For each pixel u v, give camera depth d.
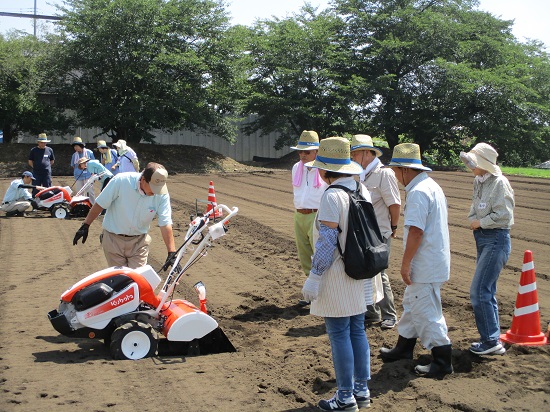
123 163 13.02
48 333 6.84
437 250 5.35
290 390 5.17
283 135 38.25
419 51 38.06
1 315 7.45
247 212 16.89
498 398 4.91
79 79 31.64
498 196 5.80
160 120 31.27
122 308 6.16
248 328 7.20
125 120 30.84
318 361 5.93
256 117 39.62
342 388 4.73
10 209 15.49
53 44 31.20
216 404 4.91
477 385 5.19
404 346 5.86
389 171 6.87
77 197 15.66
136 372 5.61
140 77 29.86
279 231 13.66
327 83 37.47
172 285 6.28
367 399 4.87
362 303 4.81
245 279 9.52
